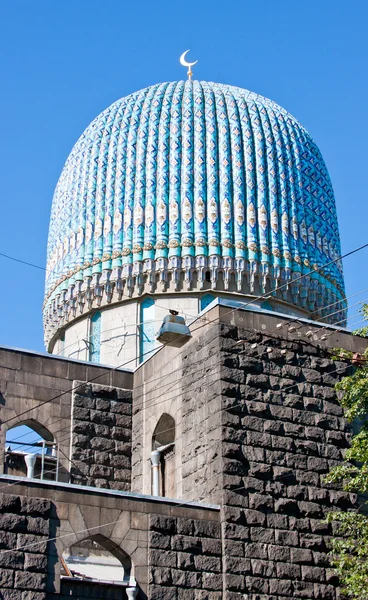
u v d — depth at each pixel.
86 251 40.09
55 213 43.12
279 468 28.03
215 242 38.66
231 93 42.88
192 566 26.03
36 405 31.16
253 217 39.59
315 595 27.02
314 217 41.47
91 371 32.66
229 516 26.77
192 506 26.69
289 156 41.72
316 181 42.50
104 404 32.44
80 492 25.47
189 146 40.28
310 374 29.84
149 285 38.53
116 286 39.00
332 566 27.59
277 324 29.98
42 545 24.33
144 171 40.22
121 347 38.25
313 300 40.06
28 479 24.92
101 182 40.88
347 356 30.02
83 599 24.55
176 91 42.50
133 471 31.88
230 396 28.17
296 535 27.48
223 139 40.69
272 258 39.28
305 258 40.19
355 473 29.00
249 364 28.86
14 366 31.23
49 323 41.50
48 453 32.00
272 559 26.89
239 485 27.23
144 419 32.09
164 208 39.34
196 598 25.73
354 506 28.78
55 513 24.94
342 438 29.47
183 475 28.81
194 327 30.34
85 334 39.41
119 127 41.78
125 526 25.70
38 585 23.91
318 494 28.31
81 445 31.47
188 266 38.38
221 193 39.62
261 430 28.22
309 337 30.38
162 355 31.91
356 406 26.94
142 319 38.53
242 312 29.62
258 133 41.44
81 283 39.78
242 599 26.09
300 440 28.75
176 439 29.81
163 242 38.81
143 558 25.61
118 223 39.75
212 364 28.75
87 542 29.27
